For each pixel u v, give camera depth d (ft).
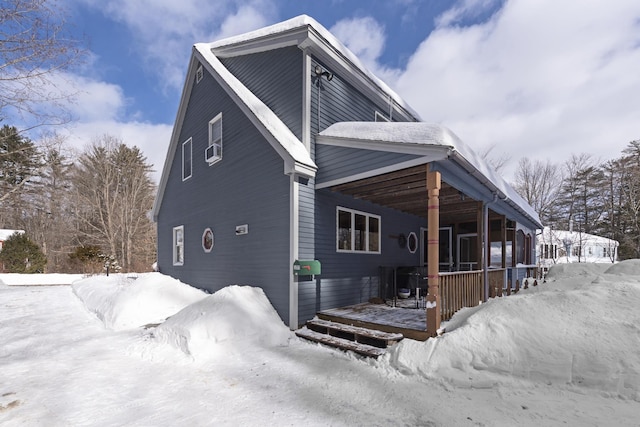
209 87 29.22
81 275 56.18
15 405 10.41
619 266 19.17
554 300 13.51
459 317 16.02
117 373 13.32
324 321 19.20
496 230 34.83
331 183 19.89
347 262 23.45
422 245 33.73
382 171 16.99
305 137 20.92
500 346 12.01
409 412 9.77
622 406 9.32
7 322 23.22
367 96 27.30
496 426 8.78
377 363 13.43
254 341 16.62
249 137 23.24
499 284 24.93
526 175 100.99
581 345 11.18
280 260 19.99
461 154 14.92
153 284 25.81
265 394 11.28
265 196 21.45
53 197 76.02
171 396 11.16
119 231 81.56
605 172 98.68
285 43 22.61
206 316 16.98
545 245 76.64
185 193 32.73
